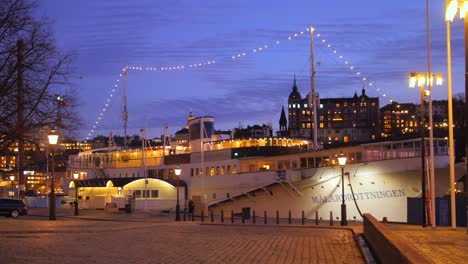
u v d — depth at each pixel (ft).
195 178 211.20
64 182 301.63
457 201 125.80
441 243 67.56
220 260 55.26
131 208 195.21
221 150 199.62
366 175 153.99
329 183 161.58
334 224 132.98
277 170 173.17
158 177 230.68
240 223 133.39
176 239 79.66
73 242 71.20
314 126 192.34
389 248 34.55
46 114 81.92
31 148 101.81
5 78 78.54
